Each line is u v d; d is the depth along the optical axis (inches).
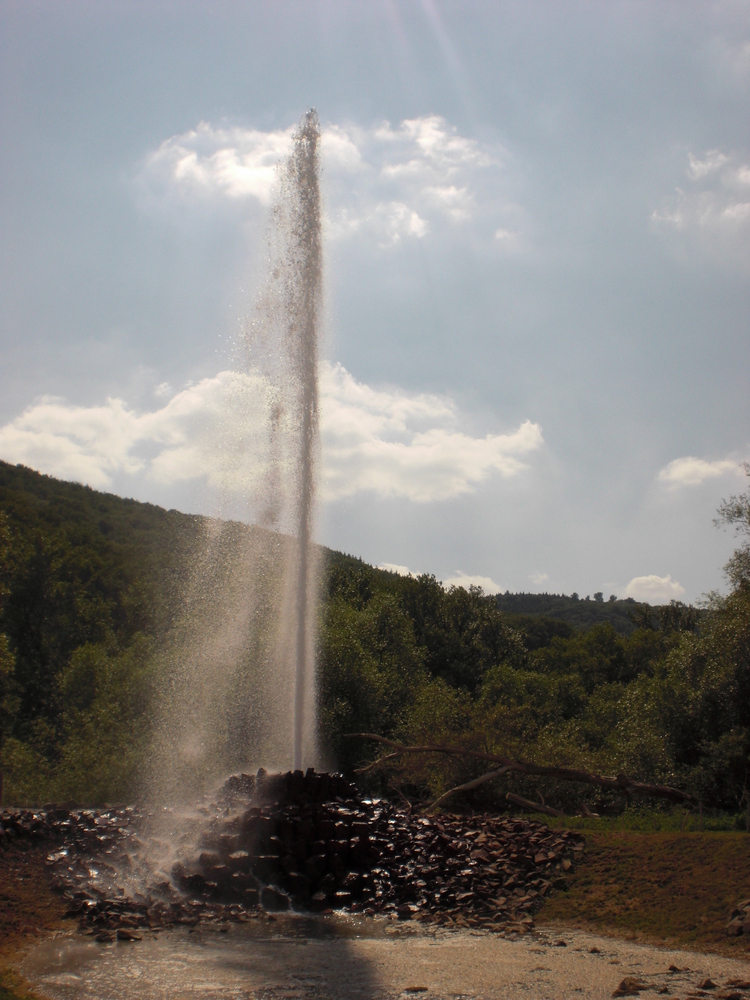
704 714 1166.3
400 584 2495.1
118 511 4266.7
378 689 1348.4
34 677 1830.7
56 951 420.8
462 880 571.5
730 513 1332.4
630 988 361.1
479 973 393.4
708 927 461.4
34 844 609.6
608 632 3587.6
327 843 578.9
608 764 1096.8
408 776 1041.5
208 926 480.7
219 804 656.4
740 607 1179.3
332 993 361.7
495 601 2605.8
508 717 1086.4
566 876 581.6
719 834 621.0
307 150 830.5
